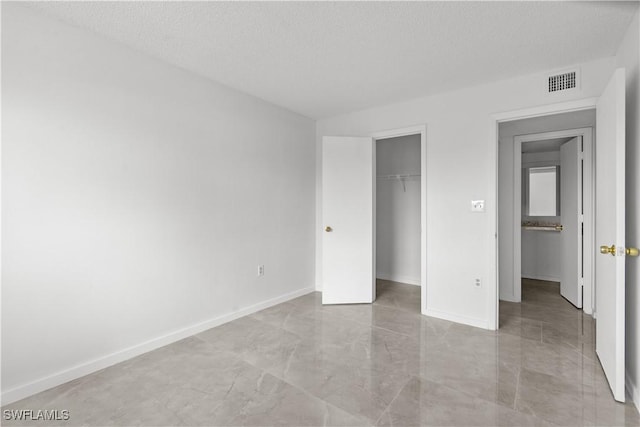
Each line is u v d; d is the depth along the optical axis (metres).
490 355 2.47
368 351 2.55
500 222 4.00
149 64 2.55
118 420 1.73
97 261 2.26
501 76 2.88
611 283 1.97
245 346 2.65
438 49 2.42
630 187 2.05
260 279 3.57
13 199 1.89
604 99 2.12
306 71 2.83
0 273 1.85
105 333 2.31
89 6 1.92
